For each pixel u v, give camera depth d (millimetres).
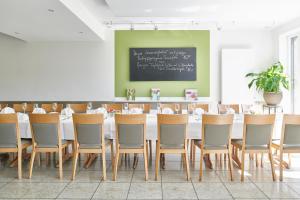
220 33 8070
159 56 8094
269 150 4105
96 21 7047
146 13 6414
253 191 3676
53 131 4137
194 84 8125
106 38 8125
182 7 5949
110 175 4344
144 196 3520
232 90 7941
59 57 8164
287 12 6305
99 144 4141
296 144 4094
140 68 8133
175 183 3990
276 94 6633
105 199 3430
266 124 4027
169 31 8062
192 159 5070
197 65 8094
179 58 8078
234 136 4379
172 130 4074
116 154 4137
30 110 6492
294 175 4324
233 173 4434
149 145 5918
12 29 6520
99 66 8164
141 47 8102
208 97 8102
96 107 8195
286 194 3570
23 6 4730
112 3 5629
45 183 3988
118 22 7449
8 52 8211
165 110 5293
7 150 4195
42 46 8164
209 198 3453
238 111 6027
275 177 4078
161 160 4957
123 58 8141
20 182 4035
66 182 4031
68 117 5102
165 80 8117
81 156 5547
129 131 4082
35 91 8219
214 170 4594
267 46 8062
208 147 4098
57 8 4848
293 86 7566
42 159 5273
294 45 7543
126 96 8188
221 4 5742
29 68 8203
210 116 3994
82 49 8148
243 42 8062
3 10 4953
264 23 7324
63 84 8195
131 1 5512
